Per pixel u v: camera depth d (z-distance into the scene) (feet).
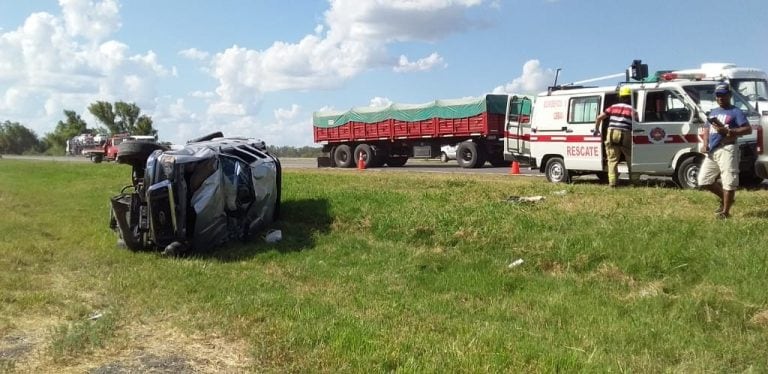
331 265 27.37
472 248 27.84
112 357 15.81
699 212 29.07
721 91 26.84
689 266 21.83
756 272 20.12
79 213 45.78
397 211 34.88
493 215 31.22
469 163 84.84
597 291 21.48
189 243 30.71
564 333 17.43
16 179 83.46
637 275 22.39
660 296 20.01
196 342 16.88
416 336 16.78
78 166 98.73
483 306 20.74
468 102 84.33
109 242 33.60
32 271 26.53
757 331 17.07
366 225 33.73
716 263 21.45
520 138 57.77
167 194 29.66
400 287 23.32
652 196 34.81
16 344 16.88
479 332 17.19
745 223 25.45
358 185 51.57
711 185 27.91
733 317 17.87
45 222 41.96
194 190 30.83
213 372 14.78
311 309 19.58
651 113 42.27
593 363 14.71
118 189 58.54
